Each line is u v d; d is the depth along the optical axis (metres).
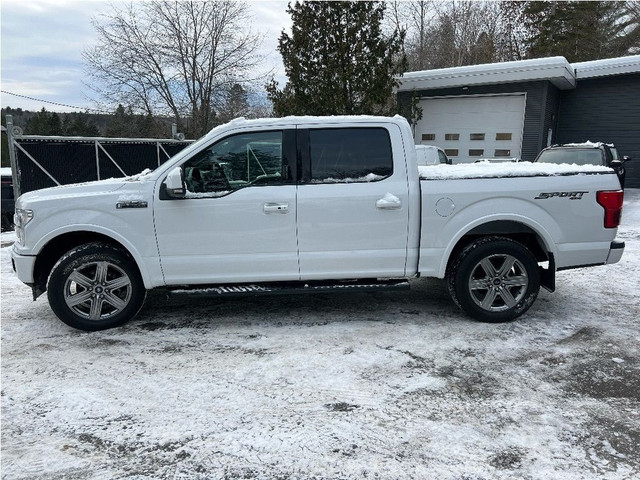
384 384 3.22
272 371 3.43
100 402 3.03
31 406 2.99
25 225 4.11
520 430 2.69
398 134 4.20
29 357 3.72
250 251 4.18
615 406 2.95
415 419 2.80
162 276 4.20
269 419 2.81
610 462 2.41
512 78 14.97
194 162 4.16
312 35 13.56
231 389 3.17
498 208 4.19
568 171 4.29
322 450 2.52
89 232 4.26
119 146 12.51
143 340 4.05
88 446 2.58
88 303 4.32
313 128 4.18
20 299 5.40
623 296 5.25
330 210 4.13
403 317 4.57
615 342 3.94
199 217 4.10
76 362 3.62
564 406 2.94
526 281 4.32
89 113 27.52
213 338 4.07
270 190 4.11
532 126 15.35
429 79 16.33
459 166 4.75
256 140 4.16
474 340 3.97
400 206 4.14
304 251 4.19
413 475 2.31
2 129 10.55
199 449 2.54
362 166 4.20
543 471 2.34
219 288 4.27
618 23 32.91
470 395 3.07
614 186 4.30
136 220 4.09
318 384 3.23
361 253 4.22
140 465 2.42
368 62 13.41
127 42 25.97
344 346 3.86
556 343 3.92
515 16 32.31
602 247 4.33
